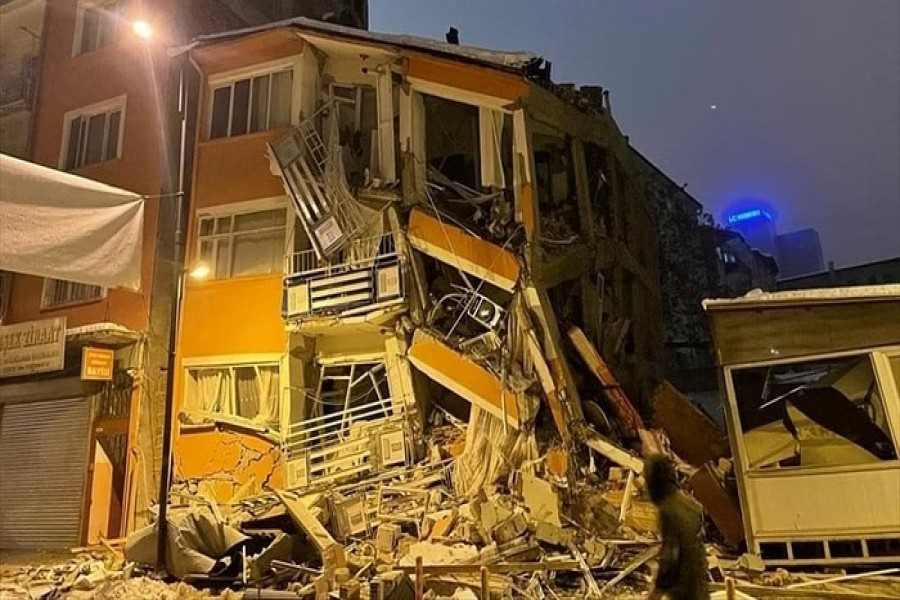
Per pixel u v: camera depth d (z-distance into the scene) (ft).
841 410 36.14
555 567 32.65
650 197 100.83
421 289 52.85
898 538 33.24
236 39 60.54
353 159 57.52
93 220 32.12
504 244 49.90
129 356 57.52
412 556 36.73
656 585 20.68
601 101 69.62
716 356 38.45
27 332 60.39
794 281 122.72
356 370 56.03
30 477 59.41
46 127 68.23
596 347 58.65
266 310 56.24
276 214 58.54
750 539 35.83
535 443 44.62
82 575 38.75
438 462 48.29
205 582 36.99
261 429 53.72
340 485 49.08
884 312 35.55
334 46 58.44
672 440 48.01
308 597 32.60
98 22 68.59
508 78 52.08
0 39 73.87
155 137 61.98
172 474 53.78
